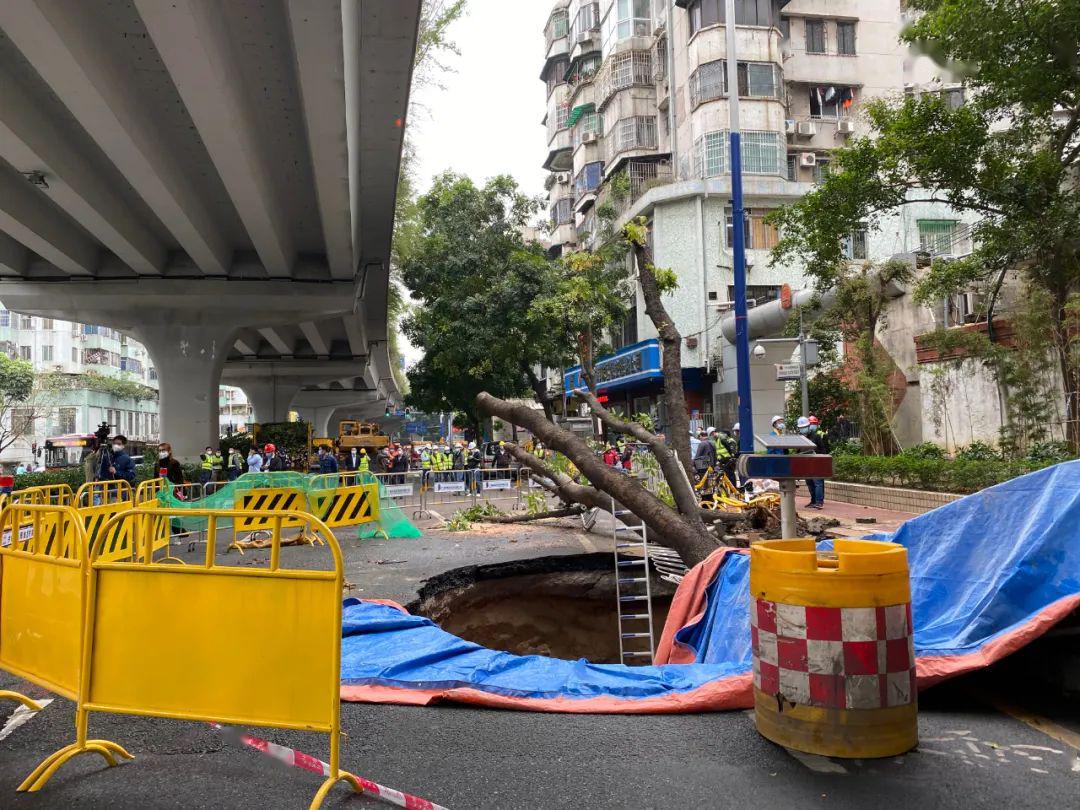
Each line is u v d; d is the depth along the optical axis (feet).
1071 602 11.96
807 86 90.43
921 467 42.55
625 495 24.75
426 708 13.56
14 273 68.64
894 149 37.32
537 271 79.51
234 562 32.45
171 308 75.56
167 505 37.70
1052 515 13.41
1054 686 13.16
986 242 40.29
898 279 54.49
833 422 61.41
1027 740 11.34
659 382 91.35
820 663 10.84
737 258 40.47
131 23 34.63
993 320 46.73
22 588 12.51
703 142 86.89
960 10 32.76
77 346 205.46
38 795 10.07
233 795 10.06
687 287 86.33
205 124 38.81
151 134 43.37
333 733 9.59
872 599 10.77
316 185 47.34
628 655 26.99
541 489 57.62
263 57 37.91
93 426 196.75
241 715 10.00
